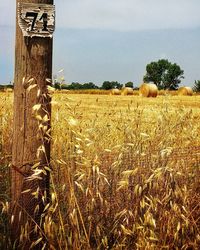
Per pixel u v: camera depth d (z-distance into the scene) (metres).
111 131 5.30
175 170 4.36
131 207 4.15
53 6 3.86
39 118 3.66
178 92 44.34
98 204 4.11
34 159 3.89
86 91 67.56
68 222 3.95
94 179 4.11
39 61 3.86
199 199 4.27
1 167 4.62
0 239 3.91
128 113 5.86
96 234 4.04
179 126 4.82
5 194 4.20
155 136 4.68
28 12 3.81
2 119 5.47
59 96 3.84
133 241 4.00
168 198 4.09
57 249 3.86
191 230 4.05
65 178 4.01
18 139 3.90
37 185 3.90
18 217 3.92
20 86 3.87
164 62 94.56
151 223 3.71
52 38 3.89
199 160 4.57
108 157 4.33
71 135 4.13
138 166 4.23
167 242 4.00
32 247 3.90
